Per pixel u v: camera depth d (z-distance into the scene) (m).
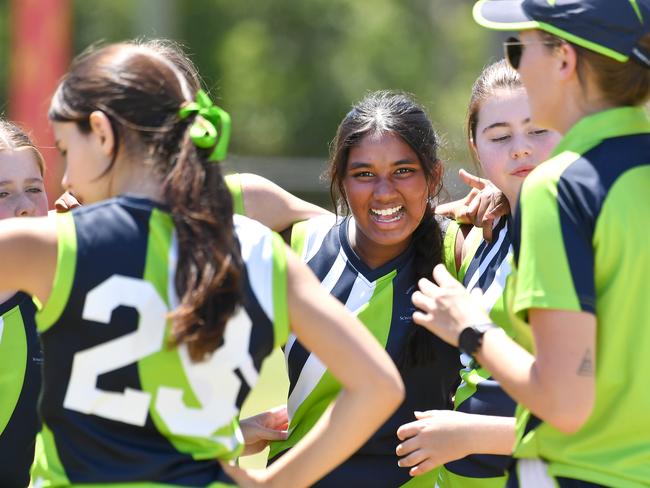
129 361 8.27
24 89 50.22
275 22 89.94
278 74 89.25
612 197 8.52
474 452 10.97
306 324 8.67
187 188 8.41
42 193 12.67
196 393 8.40
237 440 8.81
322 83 89.31
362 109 12.46
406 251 12.45
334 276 12.46
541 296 8.38
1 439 11.64
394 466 12.06
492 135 12.02
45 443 8.49
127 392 8.30
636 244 8.50
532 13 8.92
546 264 8.42
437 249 12.42
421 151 12.20
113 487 8.20
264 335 8.57
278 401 24.61
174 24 87.50
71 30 84.00
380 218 12.14
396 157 12.09
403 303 12.27
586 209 8.50
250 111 89.06
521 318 8.74
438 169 12.65
